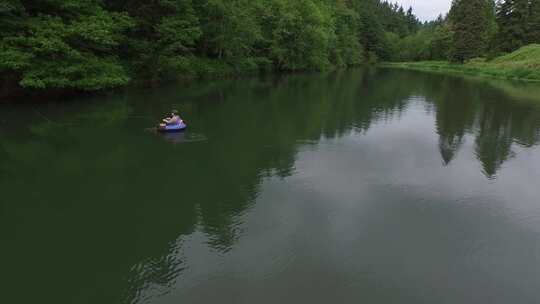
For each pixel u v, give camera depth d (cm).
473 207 1240
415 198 1291
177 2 3186
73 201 1192
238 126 2147
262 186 1344
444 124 2377
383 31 11056
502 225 1133
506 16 7831
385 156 1709
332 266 914
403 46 11488
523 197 1323
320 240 1022
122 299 796
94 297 803
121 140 1791
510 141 2011
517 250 1009
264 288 834
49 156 1561
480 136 2105
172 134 1920
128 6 3022
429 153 1775
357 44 9006
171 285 839
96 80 2319
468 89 4219
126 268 894
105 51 2742
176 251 960
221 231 1053
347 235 1051
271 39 5638
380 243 1017
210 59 4650
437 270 915
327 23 6869
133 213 1133
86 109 2362
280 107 2798
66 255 935
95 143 1736
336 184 1380
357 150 1784
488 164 1644
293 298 806
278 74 5725
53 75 2167
